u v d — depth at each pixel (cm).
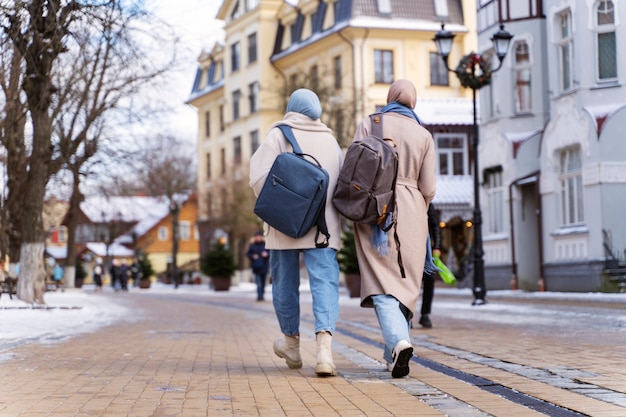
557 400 673
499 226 3528
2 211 2612
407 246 818
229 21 7344
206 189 7444
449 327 1562
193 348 1202
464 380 816
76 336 1429
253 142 7006
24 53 1747
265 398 716
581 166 2920
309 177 819
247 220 6538
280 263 870
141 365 973
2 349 1173
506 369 888
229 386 789
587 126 2827
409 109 862
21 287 2270
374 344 1228
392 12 5719
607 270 2741
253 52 6988
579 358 981
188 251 10600
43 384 809
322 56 6056
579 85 2867
